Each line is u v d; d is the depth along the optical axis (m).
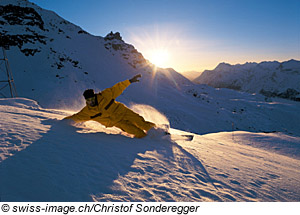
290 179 3.24
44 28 60.50
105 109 3.80
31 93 31.09
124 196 1.85
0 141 2.48
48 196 1.66
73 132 3.61
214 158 3.79
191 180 2.48
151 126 4.28
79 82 41.00
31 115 4.35
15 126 3.18
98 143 3.26
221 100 68.75
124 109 3.99
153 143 3.92
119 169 2.44
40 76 37.97
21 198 1.56
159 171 2.59
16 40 44.72
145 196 1.92
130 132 4.04
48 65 42.62
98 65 65.12
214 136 10.79
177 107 50.53
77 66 51.88
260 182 2.85
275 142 9.24
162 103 52.31
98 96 3.72
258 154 5.78
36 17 58.28
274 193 2.50
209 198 2.07
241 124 48.12
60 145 2.79
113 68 71.75
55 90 33.25
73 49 63.69
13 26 48.81
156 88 70.06
